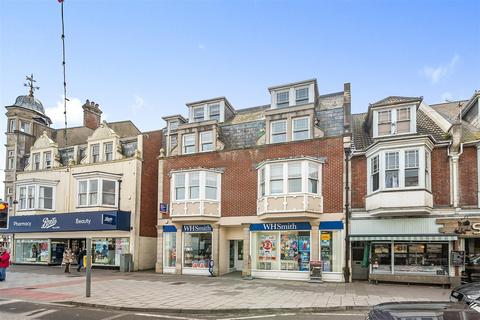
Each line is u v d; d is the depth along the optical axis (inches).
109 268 952.3
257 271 771.4
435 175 668.1
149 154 1010.1
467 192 639.8
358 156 729.0
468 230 621.6
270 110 815.1
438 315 169.0
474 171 641.6
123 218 922.1
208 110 943.0
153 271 912.3
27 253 1099.3
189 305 458.6
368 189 699.4
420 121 765.3
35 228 1034.1
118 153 1010.7
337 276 699.4
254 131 857.5
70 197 1041.5
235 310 436.5
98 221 925.8
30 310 444.8
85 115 1295.5
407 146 656.4
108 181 971.3
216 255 814.5
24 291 582.2
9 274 826.8
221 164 849.5
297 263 743.7
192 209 820.0
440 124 734.5
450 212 642.2
